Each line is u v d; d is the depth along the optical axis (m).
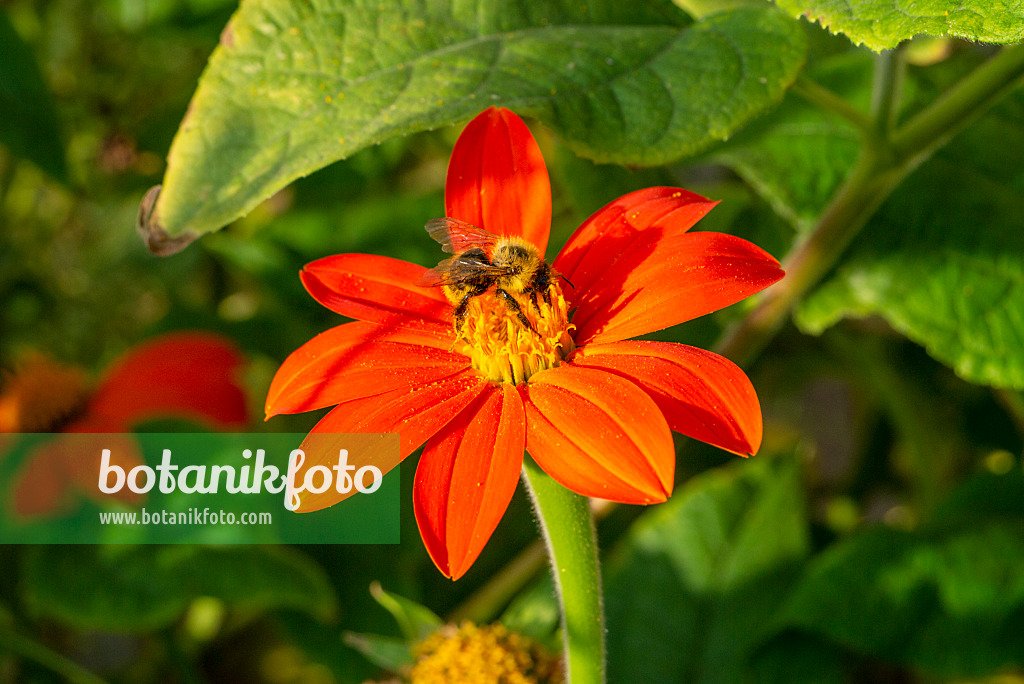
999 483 0.41
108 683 0.50
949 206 0.38
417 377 0.31
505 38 0.34
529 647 0.35
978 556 0.39
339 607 0.42
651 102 0.33
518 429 0.30
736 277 0.31
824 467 0.59
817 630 0.39
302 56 0.33
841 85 0.40
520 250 0.32
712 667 0.40
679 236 0.31
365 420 0.30
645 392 0.30
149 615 0.40
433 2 0.34
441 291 0.32
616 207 0.32
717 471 0.43
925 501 0.47
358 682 0.41
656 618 0.41
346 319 0.48
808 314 0.38
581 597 0.31
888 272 0.38
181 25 0.49
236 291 0.61
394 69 0.33
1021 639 0.38
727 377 0.30
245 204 0.32
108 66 0.57
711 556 0.41
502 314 0.31
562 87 0.33
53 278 0.57
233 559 0.41
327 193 0.49
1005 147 0.38
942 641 0.39
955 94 0.35
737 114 0.33
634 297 0.31
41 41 0.56
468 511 0.30
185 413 0.43
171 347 0.44
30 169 0.55
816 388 0.61
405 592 0.42
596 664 0.31
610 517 0.47
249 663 0.57
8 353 0.55
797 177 0.39
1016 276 0.37
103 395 0.43
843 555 0.40
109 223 0.57
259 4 0.33
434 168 0.56
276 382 0.31
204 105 0.33
